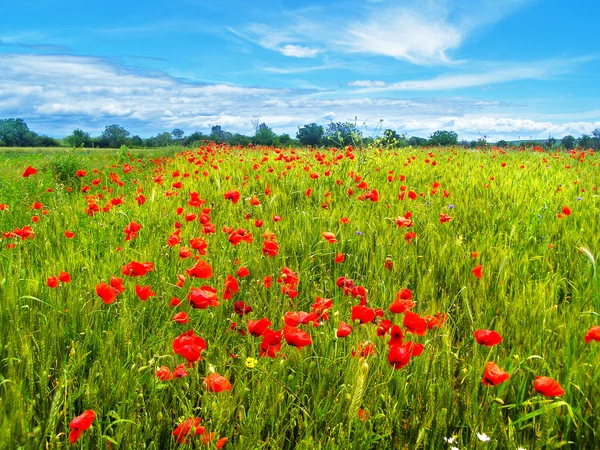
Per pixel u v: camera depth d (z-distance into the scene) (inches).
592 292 136.5
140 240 187.8
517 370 98.8
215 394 88.3
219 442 75.0
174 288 139.9
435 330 115.6
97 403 87.1
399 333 91.8
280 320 123.5
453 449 79.5
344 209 239.1
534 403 89.8
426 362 101.3
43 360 96.9
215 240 183.3
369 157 377.4
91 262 154.6
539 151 690.2
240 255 169.2
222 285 138.5
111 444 79.7
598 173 417.7
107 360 98.3
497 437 85.6
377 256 172.9
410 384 97.4
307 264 167.6
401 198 272.4
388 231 197.9
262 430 89.4
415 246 184.1
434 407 90.0
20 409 78.2
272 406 89.3
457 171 397.1
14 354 101.0
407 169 398.9
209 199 283.3
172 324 118.1
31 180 335.0
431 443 81.4
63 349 108.2
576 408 88.7
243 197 276.1
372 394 93.0
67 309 121.3
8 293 125.0
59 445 76.0
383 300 134.1
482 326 122.0
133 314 120.7
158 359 100.0
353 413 78.5
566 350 104.5
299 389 96.7
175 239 146.1
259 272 157.2
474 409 89.0
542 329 112.8
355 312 96.6
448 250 175.6
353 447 79.7
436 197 281.0
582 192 305.9
